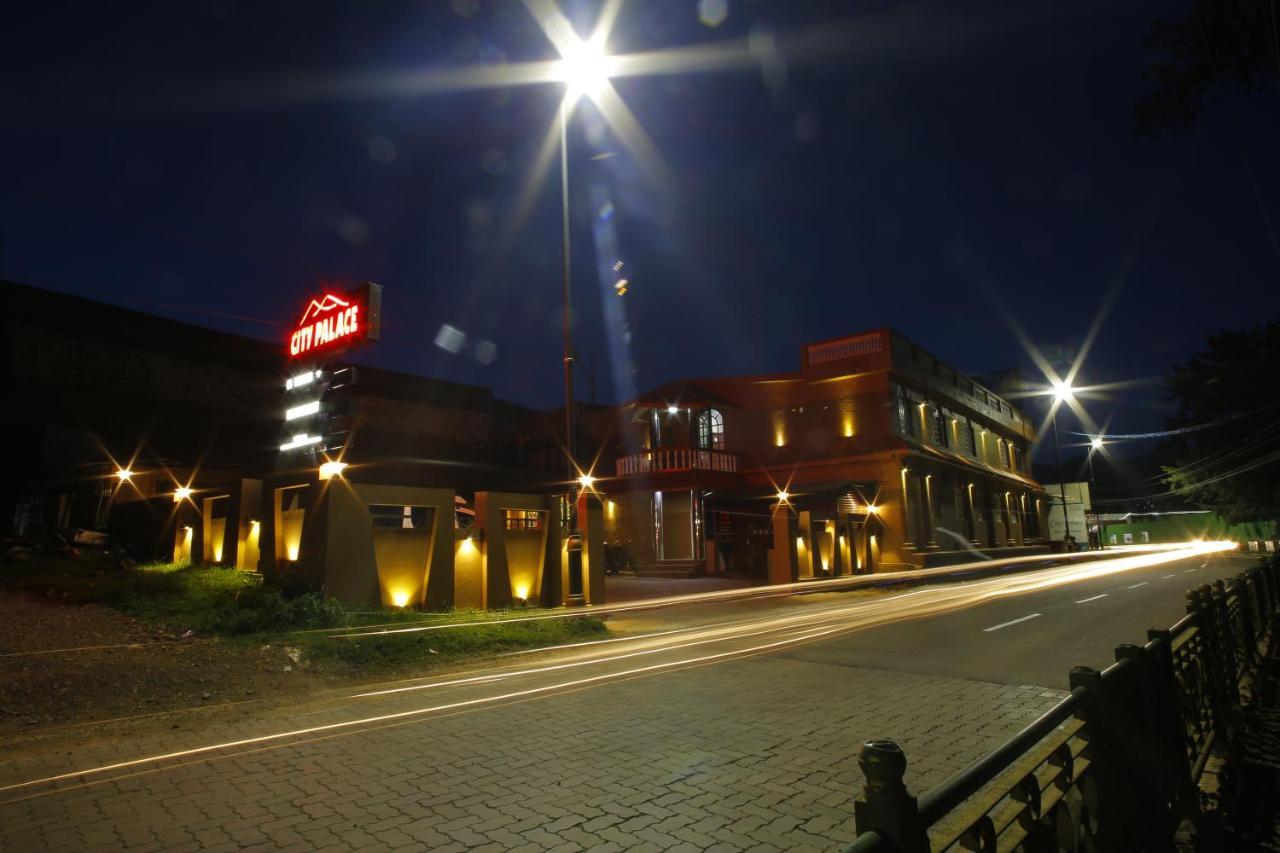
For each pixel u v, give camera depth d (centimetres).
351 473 1384
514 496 1625
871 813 196
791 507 2612
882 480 3161
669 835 429
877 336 3266
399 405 3253
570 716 720
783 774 535
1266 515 3194
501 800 488
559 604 1681
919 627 1370
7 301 2259
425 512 1520
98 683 802
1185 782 443
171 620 1097
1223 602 713
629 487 3225
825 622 1518
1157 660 439
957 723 671
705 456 3266
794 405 3428
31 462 2200
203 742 635
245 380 2759
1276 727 680
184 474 2317
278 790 510
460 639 1133
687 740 628
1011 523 4612
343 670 946
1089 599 1806
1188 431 2962
